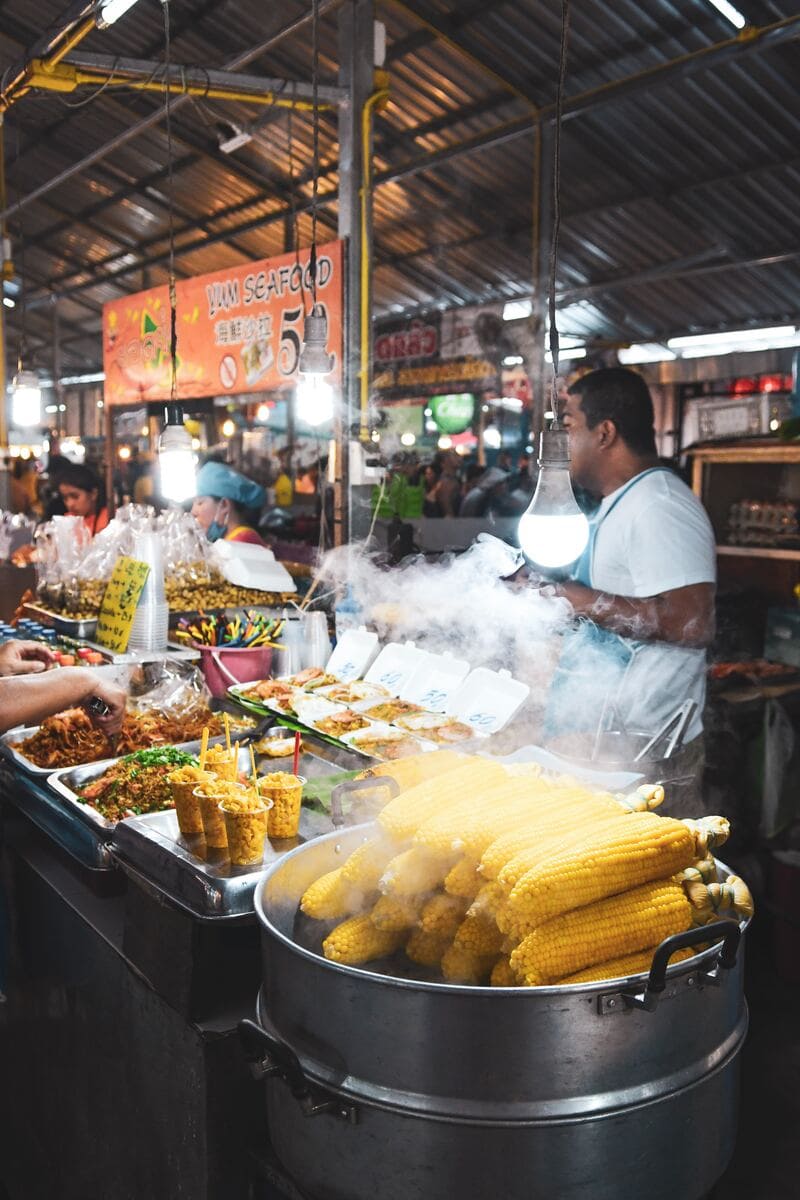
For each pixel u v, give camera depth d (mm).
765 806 3770
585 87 7500
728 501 4809
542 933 1300
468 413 12984
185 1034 1776
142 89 4828
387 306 13461
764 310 10180
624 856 1362
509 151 8766
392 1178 1257
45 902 2436
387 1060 1242
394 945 1521
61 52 4465
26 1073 2592
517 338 11125
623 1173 1245
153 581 3473
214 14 7574
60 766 2686
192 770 1971
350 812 1854
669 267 9742
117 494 12883
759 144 7605
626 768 2242
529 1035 1190
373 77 4133
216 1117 1741
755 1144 2439
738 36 5641
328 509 4469
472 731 2830
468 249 11133
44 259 15484
